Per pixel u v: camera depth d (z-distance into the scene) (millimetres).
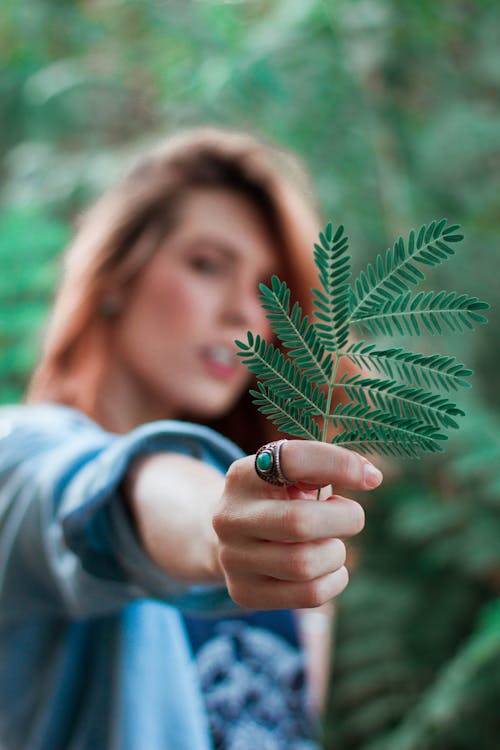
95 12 2477
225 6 2336
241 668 1008
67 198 2498
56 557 733
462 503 2154
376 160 2398
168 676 856
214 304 1031
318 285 1097
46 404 1058
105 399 1048
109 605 735
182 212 1047
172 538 622
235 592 505
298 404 468
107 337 1054
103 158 2480
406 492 2256
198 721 859
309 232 1090
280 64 2283
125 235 1052
